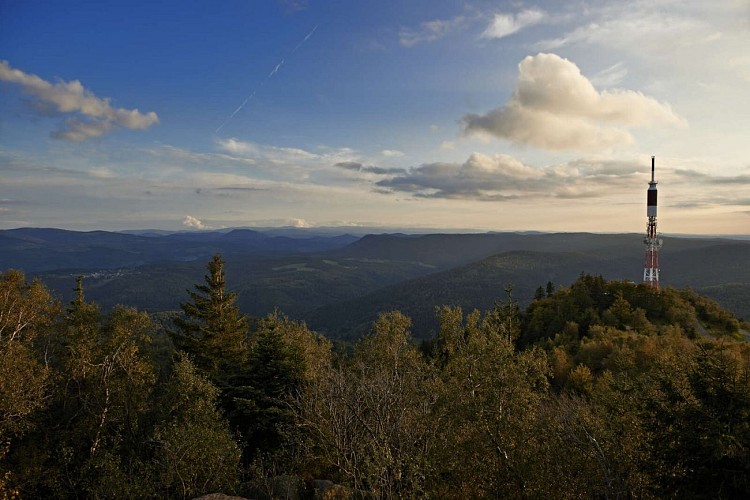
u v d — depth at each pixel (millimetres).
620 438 13625
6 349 22797
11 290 30266
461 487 15141
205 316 35062
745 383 12500
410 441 14812
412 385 19312
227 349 34406
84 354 24781
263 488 18875
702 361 13266
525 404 15516
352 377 19594
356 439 16172
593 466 13570
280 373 25641
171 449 19031
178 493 19156
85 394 24562
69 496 21422
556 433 14234
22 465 20844
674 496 12352
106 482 18750
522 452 14305
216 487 19297
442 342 33844
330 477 21000
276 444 24484
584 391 37156
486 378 15547
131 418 23641
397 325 31984
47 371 23078
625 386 15391
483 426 14719
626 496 12836
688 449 12109
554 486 13641
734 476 11453
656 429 13070
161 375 36188
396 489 14016
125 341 26406
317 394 19922
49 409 25250
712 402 12523
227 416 24734
